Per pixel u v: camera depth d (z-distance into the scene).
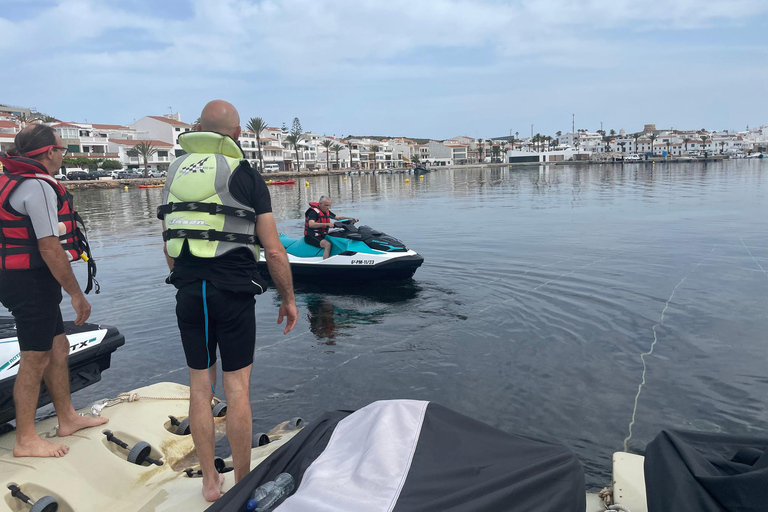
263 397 4.45
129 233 16.00
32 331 2.91
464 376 4.76
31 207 2.77
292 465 2.28
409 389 4.54
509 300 7.17
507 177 61.81
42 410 4.32
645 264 9.17
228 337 2.54
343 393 4.49
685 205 20.05
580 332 5.82
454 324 6.25
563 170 85.75
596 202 22.70
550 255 10.33
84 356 3.69
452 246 11.83
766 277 7.97
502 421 3.95
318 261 8.66
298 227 17.05
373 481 1.89
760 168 70.62
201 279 2.46
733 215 16.25
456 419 2.34
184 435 3.64
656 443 2.36
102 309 7.19
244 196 2.51
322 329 6.21
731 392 4.32
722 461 2.18
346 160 135.75
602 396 4.31
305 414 4.14
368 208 23.91
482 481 1.91
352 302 7.39
